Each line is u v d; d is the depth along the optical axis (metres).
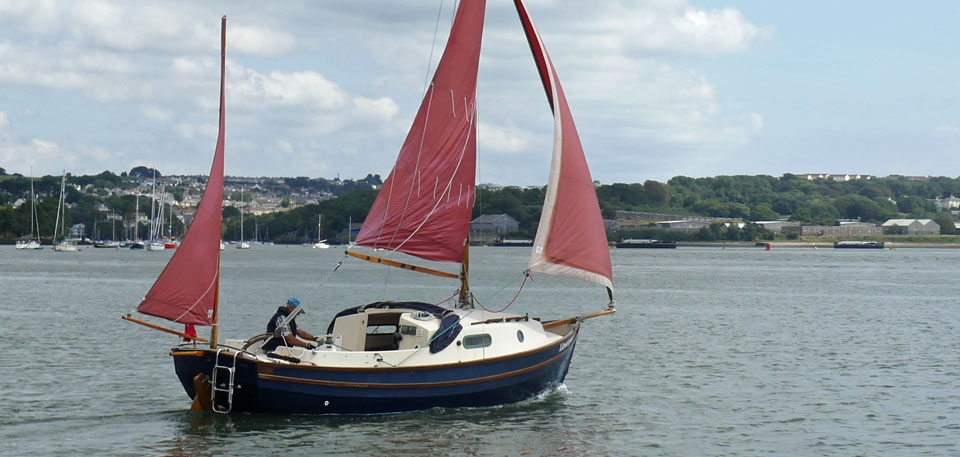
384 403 28.02
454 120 31.22
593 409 31.44
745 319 63.19
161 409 29.97
